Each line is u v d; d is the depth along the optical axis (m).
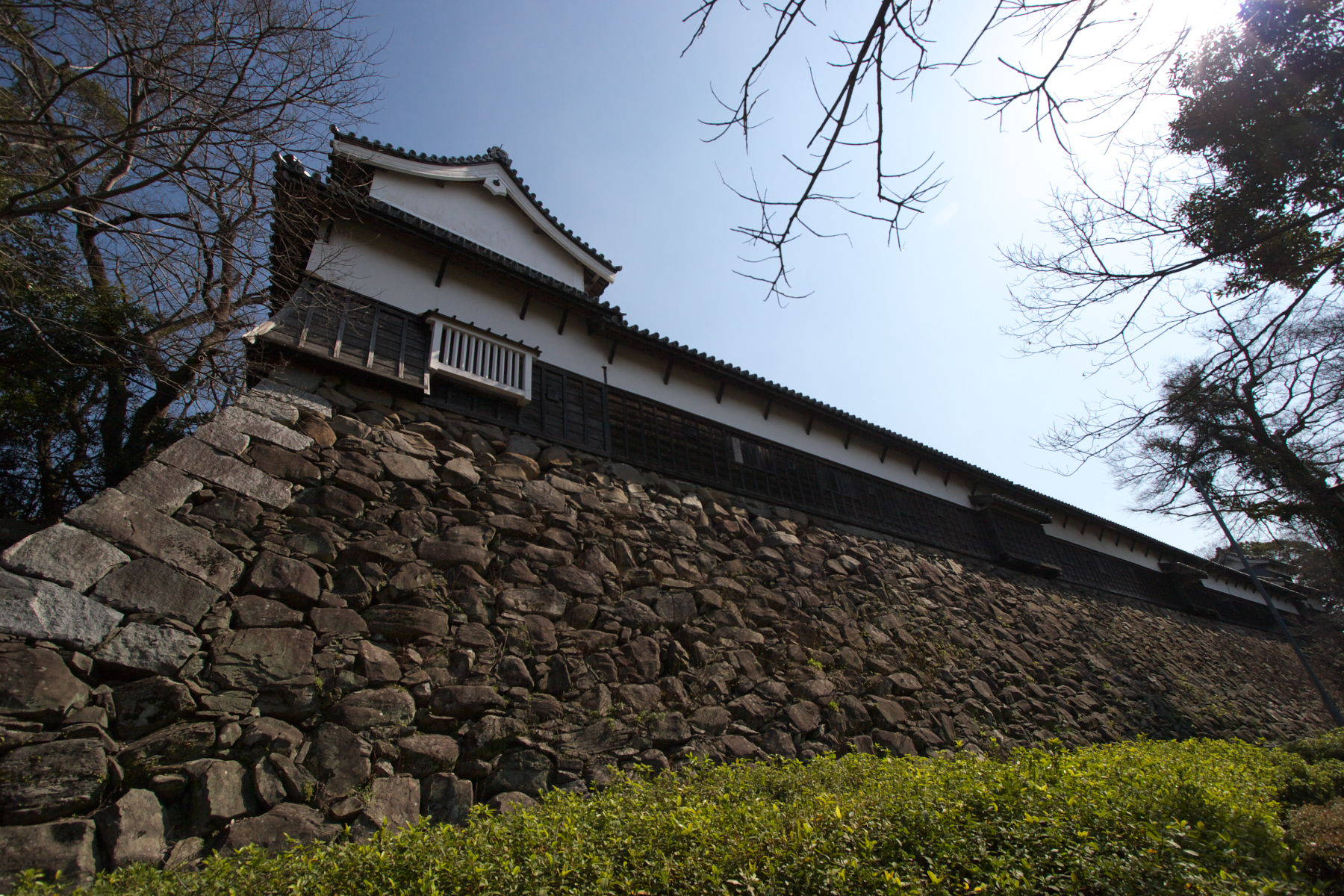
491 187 10.66
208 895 2.96
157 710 4.40
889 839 3.24
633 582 7.90
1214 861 3.46
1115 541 20.64
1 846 3.50
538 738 5.81
